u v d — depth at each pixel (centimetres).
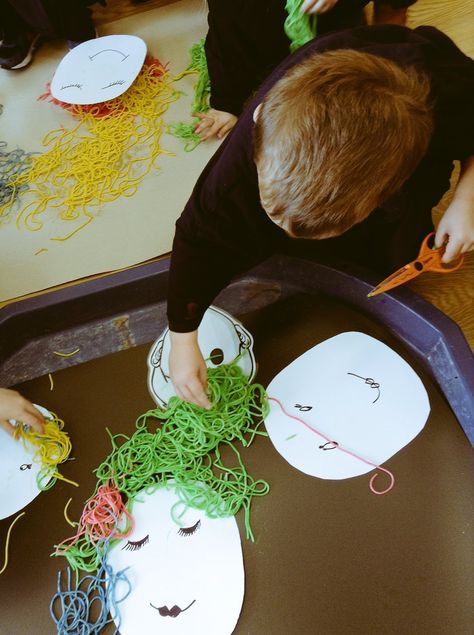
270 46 110
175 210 111
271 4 103
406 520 69
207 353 83
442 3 141
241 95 118
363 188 52
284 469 73
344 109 50
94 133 124
